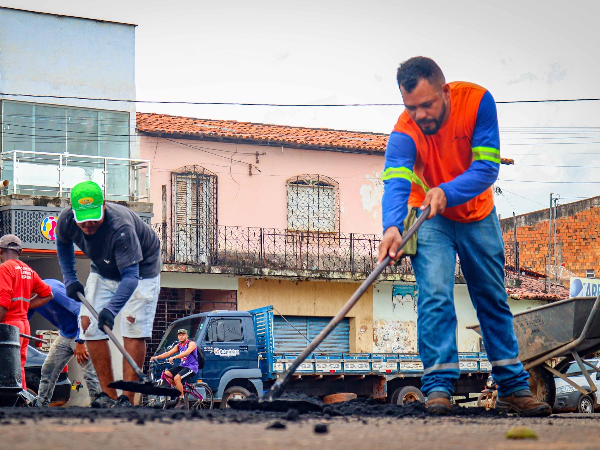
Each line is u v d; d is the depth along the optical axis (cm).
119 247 889
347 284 2948
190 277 2680
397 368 2303
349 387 2264
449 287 841
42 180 2328
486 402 2216
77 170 2386
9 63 2380
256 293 2786
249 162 2919
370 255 3061
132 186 2439
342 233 3039
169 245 2758
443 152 854
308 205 2998
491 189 880
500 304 889
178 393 850
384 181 854
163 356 1819
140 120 2852
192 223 2808
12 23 2397
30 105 2386
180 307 2664
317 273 2831
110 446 396
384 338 2964
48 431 462
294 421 574
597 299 1570
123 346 935
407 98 849
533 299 3288
